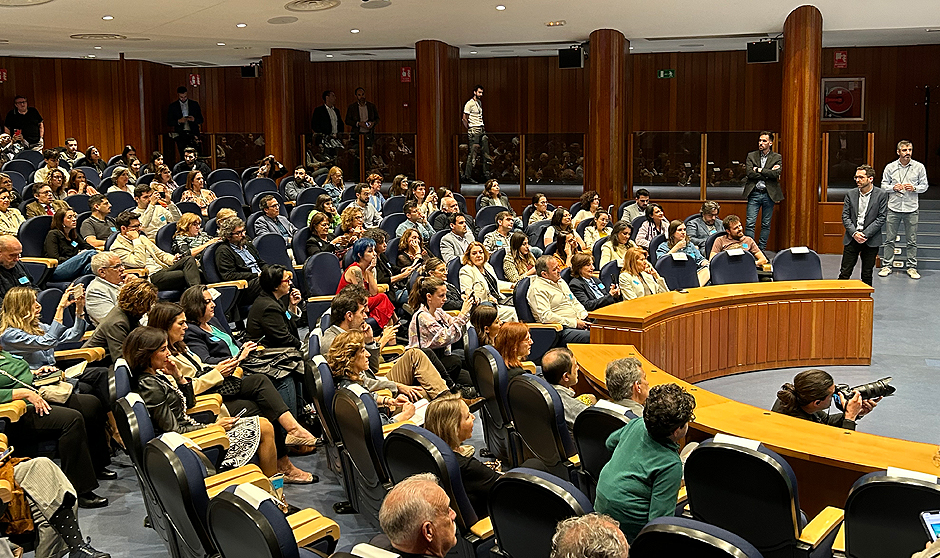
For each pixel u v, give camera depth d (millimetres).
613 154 14734
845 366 8094
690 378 7574
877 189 10125
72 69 19328
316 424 5820
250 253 8352
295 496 5004
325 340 5504
